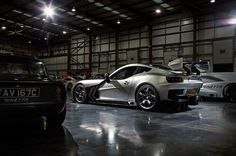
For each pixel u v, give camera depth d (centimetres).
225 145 194
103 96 486
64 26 1805
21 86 213
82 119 317
